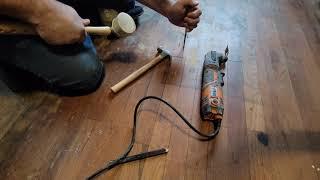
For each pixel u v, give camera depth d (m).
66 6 0.69
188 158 0.64
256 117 0.74
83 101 0.73
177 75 0.83
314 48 0.99
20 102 0.72
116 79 0.80
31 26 0.66
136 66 0.84
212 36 0.98
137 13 0.96
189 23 0.83
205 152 0.65
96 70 0.75
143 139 0.66
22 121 0.68
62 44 0.69
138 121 0.70
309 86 0.84
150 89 0.78
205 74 0.79
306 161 0.66
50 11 0.64
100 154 0.62
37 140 0.64
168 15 0.84
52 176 0.58
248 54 0.93
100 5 0.88
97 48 0.89
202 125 0.71
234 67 0.88
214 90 0.73
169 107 0.74
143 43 0.93
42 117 0.69
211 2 1.15
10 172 0.58
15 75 0.77
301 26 1.08
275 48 0.97
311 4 1.21
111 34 0.83
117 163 0.61
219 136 0.69
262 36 1.01
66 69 0.71
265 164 0.64
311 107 0.78
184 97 0.77
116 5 0.89
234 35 1.00
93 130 0.67
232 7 1.14
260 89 0.82
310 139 0.70
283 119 0.74
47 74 0.71
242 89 0.81
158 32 0.97
